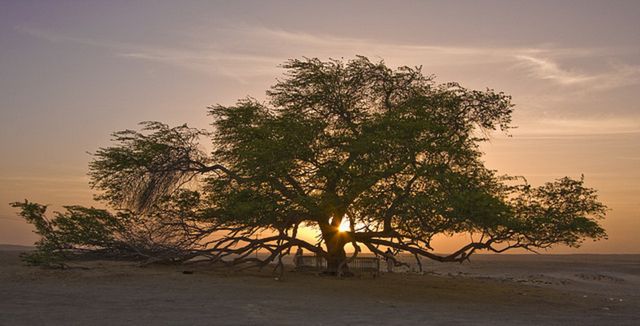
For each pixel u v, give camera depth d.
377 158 30.69
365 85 36.03
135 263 37.59
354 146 31.45
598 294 38.22
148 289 25.55
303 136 32.59
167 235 36.97
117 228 36.78
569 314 23.97
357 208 31.28
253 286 28.44
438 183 30.61
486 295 31.86
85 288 25.17
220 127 36.38
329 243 36.75
